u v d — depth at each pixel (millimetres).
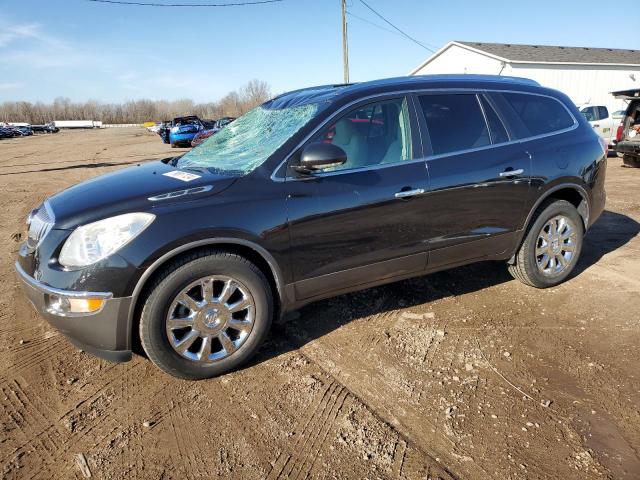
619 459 2189
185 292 2709
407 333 3395
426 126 3357
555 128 3951
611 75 25797
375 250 3184
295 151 2973
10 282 4625
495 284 4199
